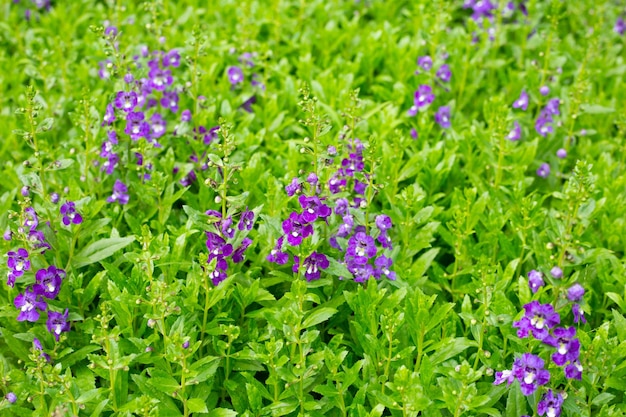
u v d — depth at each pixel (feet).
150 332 2.96
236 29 4.26
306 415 2.79
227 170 2.84
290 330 2.77
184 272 3.11
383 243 3.01
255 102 3.94
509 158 3.59
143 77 3.60
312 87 3.85
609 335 3.04
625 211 3.40
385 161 3.46
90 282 3.00
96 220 3.15
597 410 2.90
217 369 2.94
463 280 3.24
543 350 2.77
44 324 3.01
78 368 2.93
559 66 3.99
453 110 3.86
